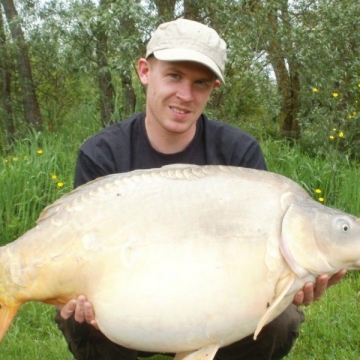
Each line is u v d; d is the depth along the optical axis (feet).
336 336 10.42
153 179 6.50
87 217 6.38
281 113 30.76
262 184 6.54
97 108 25.18
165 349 6.44
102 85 23.02
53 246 6.36
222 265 6.18
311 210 6.44
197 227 6.25
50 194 15.88
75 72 23.24
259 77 22.93
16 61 29.22
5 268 6.44
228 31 22.08
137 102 22.06
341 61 25.12
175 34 7.91
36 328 11.08
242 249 6.23
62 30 21.09
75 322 8.10
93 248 6.27
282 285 6.31
